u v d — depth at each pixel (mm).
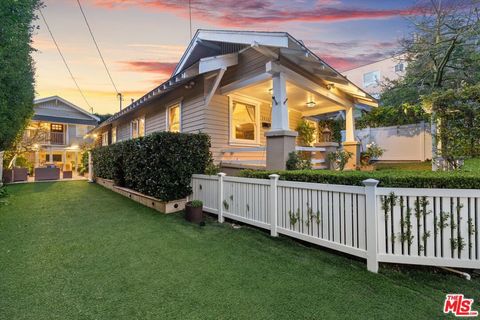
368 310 1891
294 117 9812
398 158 11461
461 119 4664
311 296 2074
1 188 7766
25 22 5355
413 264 2504
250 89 6770
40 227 4012
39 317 1787
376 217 2553
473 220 2305
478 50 9203
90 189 8625
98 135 17203
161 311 1875
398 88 11656
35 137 13508
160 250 3088
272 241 3416
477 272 2473
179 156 5176
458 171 2916
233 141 7059
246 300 2020
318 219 3049
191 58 8188
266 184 3717
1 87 5508
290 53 5031
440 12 9844
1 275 2395
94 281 2307
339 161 7070
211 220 4555
